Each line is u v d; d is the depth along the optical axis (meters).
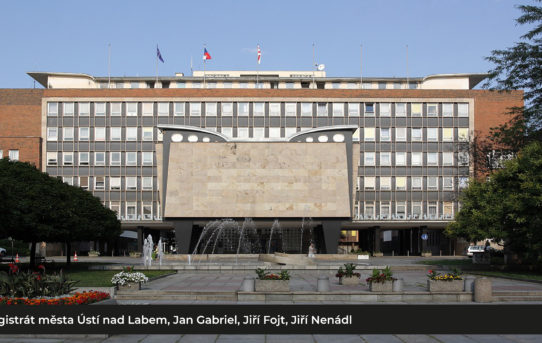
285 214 63.38
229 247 71.62
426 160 78.31
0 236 35.44
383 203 77.88
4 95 79.56
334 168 64.44
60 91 78.56
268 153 64.50
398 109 79.06
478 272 36.69
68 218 37.59
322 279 22.59
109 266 38.88
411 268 39.91
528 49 38.91
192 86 94.06
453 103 78.94
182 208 63.25
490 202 37.00
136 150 78.12
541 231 33.44
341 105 79.38
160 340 14.95
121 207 77.50
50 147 77.94
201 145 64.38
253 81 93.75
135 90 78.88
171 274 35.81
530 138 40.62
